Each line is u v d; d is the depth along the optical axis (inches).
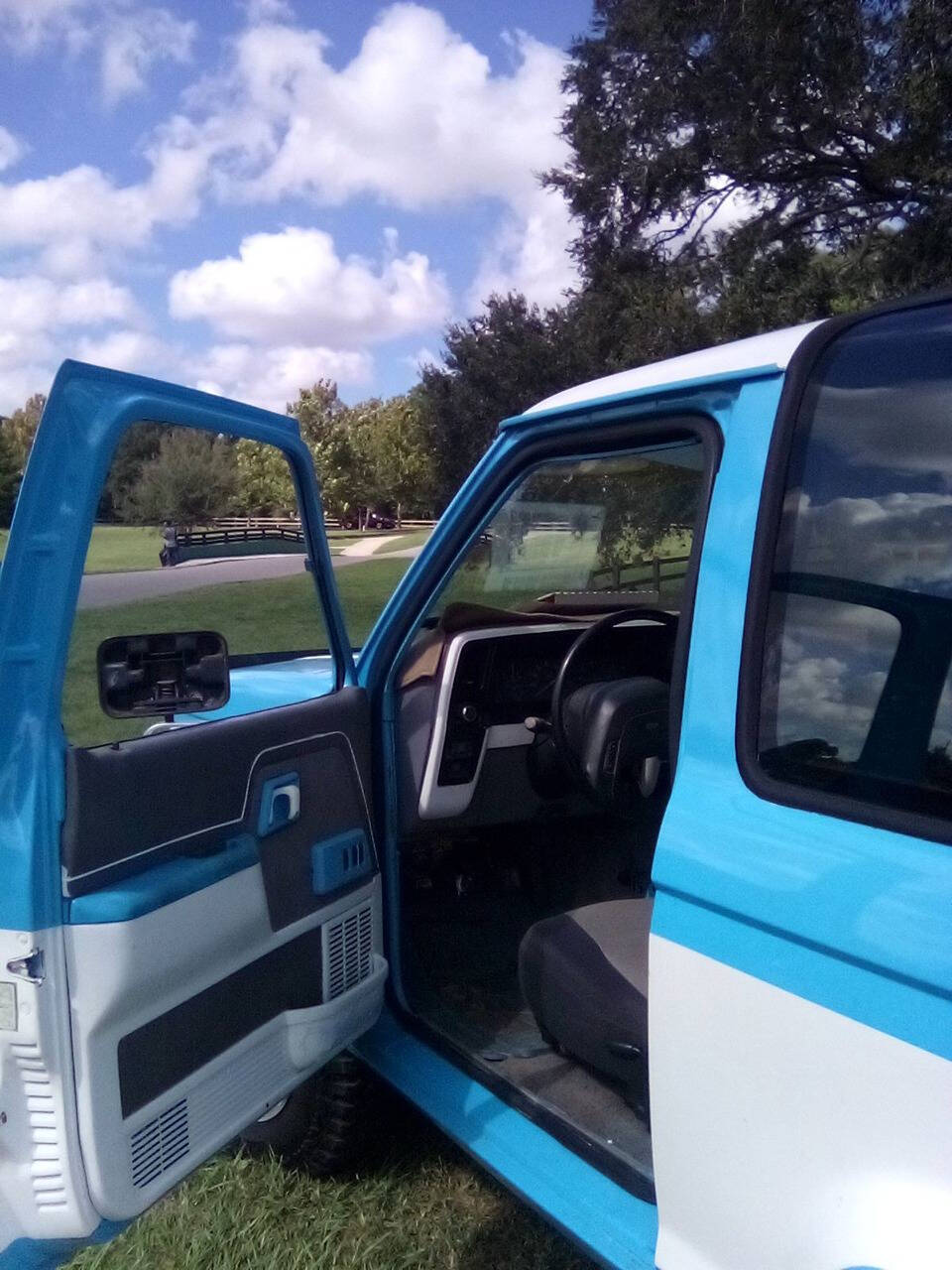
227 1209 111.4
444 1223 109.6
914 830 58.2
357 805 102.2
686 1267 70.1
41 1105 71.3
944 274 623.8
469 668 117.3
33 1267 75.3
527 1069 100.8
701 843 66.9
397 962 109.4
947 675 59.5
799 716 65.7
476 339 930.7
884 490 64.4
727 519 71.9
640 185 755.4
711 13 661.3
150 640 77.7
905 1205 55.4
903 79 583.2
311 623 100.3
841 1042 58.4
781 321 714.8
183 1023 79.5
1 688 68.7
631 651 119.2
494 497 99.4
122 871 74.8
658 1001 69.6
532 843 134.1
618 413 85.2
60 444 69.7
